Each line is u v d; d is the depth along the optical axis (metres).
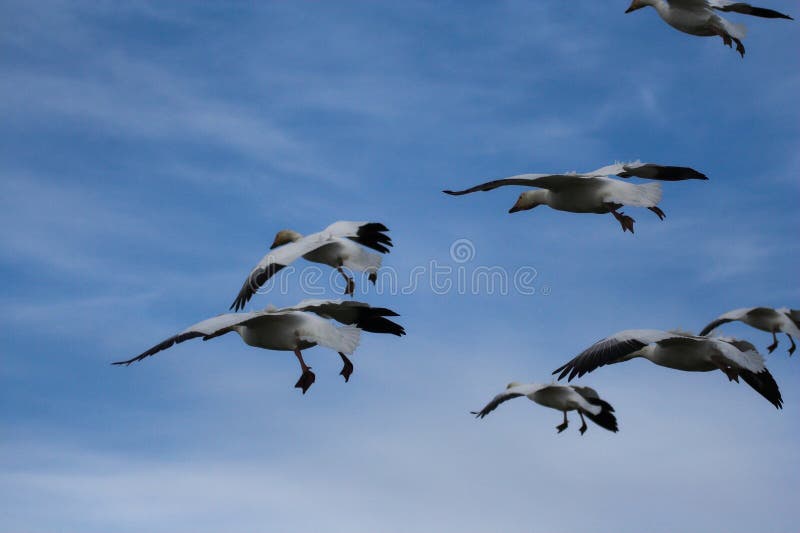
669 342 15.03
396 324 15.80
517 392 15.17
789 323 16.28
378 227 16.00
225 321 14.08
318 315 14.45
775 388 15.20
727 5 17.31
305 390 14.18
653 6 17.75
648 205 15.73
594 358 14.51
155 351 14.01
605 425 15.44
